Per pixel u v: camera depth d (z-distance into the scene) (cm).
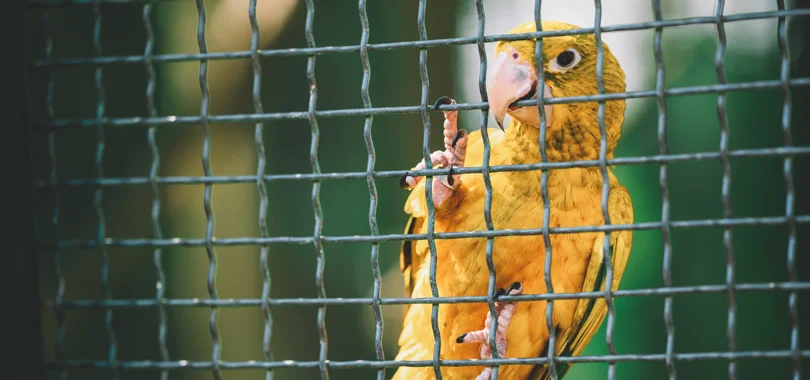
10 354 306
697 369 1066
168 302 337
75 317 969
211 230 338
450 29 1017
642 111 1065
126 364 334
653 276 1052
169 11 986
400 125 1022
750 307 1062
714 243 1073
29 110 317
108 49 948
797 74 941
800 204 994
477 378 459
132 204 983
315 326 1032
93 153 970
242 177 335
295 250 1038
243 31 1018
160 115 983
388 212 1034
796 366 280
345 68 1014
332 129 1033
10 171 307
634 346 1045
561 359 313
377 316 329
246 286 1034
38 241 337
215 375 337
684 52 1047
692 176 1052
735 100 1037
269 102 1025
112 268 988
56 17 920
